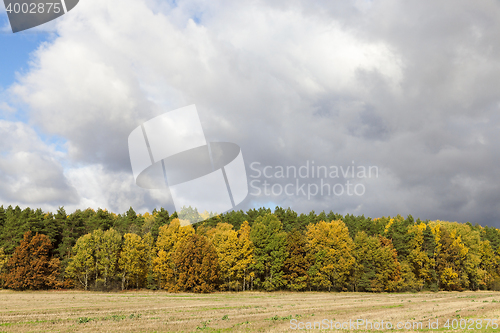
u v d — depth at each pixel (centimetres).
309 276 8675
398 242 9838
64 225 9100
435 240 10175
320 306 4550
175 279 7988
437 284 9762
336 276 8594
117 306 4400
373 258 8912
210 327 2755
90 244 8206
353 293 8225
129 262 8131
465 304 4725
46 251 8156
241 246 8506
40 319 3188
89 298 5788
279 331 2567
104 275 8044
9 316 3375
